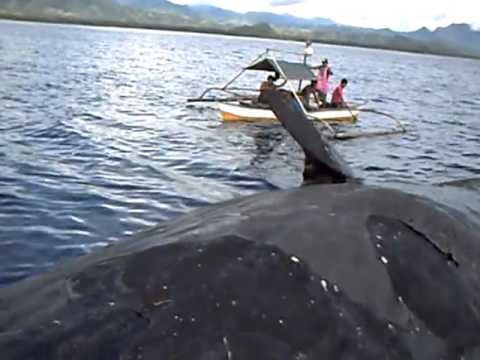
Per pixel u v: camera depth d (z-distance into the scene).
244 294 2.17
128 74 41.78
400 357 2.17
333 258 2.38
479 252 2.73
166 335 1.99
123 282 2.23
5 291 2.42
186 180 11.57
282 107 3.78
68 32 135.25
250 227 2.51
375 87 46.81
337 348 2.10
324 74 21.19
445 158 17.00
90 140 14.88
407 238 2.62
